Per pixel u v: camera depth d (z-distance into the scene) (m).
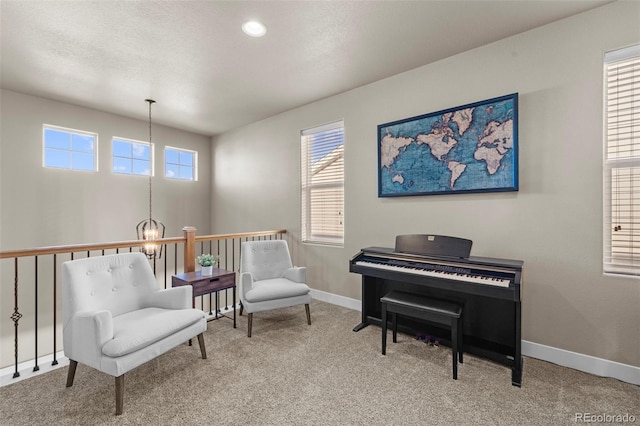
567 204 2.19
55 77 3.15
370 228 3.33
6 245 3.52
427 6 2.04
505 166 2.41
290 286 2.91
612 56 2.06
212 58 2.74
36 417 1.64
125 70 2.98
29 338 3.66
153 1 1.98
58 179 3.89
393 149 3.08
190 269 3.16
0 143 3.46
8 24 2.22
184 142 5.24
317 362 2.25
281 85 3.35
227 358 2.31
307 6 2.04
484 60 2.54
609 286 2.05
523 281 2.34
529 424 1.61
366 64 2.87
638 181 2.02
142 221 4.59
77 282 1.94
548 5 2.04
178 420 1.63
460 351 2.24
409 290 2.77
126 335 1.75
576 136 2.16
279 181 4.37
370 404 1.77
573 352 2.18
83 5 2.01
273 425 1.59
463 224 2.68
